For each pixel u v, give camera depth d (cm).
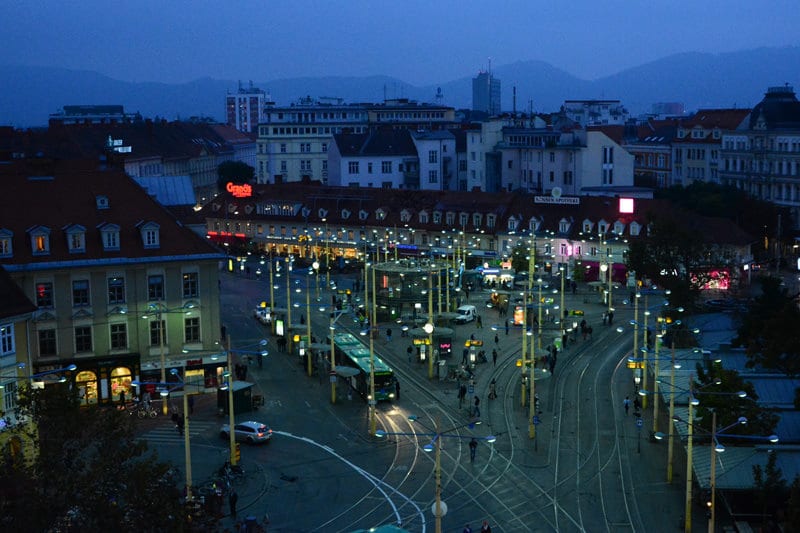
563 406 9519
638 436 8588
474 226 17725
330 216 19375
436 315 12500
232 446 7775
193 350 10012
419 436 8625
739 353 9375
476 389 10144
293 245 19725
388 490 7338
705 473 6588
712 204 17350
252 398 9494
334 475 7662
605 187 18912
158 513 4878
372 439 8538
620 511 6906
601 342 12181
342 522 6731
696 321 11100
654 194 19525
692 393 6631
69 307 9500
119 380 9694
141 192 10312
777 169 19625
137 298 9762
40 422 5803
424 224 18275
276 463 7944
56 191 9988
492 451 8200
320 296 15312
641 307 14038
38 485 4875
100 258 9606
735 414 7100
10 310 7581
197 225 12738
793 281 15488
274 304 14375
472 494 7250
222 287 16388
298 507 7006
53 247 9544
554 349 10862
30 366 7881
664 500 7106
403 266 14012
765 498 6275
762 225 17162
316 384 10400
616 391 10031
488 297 15325
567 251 16650
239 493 7281
